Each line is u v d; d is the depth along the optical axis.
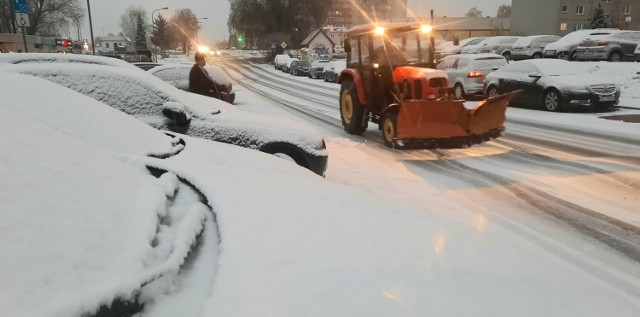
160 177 2.51
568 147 8.32
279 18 66.44
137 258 1.63
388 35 8.99
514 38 30.44
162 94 5.43
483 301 1.63
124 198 1.98
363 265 1.78
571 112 13.07
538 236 4.24
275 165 3.92
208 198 2.35
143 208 1.97
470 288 1.71
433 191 5.66
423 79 8.01
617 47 21.34
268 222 2.09
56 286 1.39
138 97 5.32
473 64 16.34
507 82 14.72
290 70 40.88
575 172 6.52
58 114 3.08
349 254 1.86
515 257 2.13
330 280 1.65
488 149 8.27
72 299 1.34
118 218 1.82
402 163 7.23
